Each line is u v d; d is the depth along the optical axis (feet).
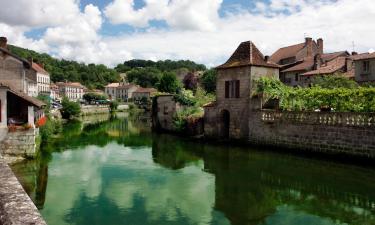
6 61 107.86
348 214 42.16
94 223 39.70
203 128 112.06
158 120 140.56
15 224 14.29
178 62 602.44
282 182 56.59
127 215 42.32
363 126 66.44
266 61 99.81
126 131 135.95
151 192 51.98
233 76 99.04
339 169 63.36
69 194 50.39
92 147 93.91
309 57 175.11
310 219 40.86
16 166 65.51
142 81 526.16
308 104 80.59
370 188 51.93
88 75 506.07
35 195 49.55
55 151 86.12
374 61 116.26
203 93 141.79
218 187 54.54
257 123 91.35
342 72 136.15
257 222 40.09
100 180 58.59
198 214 42.70
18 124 74.08
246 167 67.72
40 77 246.47
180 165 70.74
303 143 79.00
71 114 198.59
